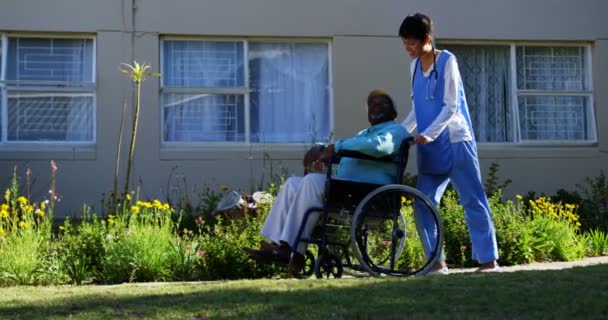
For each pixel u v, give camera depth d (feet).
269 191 37.22
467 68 45.78
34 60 41.55
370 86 43.78
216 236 29.96
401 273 23.61
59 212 40.55
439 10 44.73
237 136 43.11
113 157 41.16
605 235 36.70
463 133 24.68
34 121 41.39
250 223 30.17
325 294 18.69
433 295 18.40
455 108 24.14
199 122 42.83
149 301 18.69
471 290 18.98
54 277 27.20
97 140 41.14
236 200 35.40
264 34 43.01
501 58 46.09
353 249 22.68
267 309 17.12
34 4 41.09
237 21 42.75
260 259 23.22
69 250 28.12
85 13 41.42
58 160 40.78
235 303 17.89
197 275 28.37
